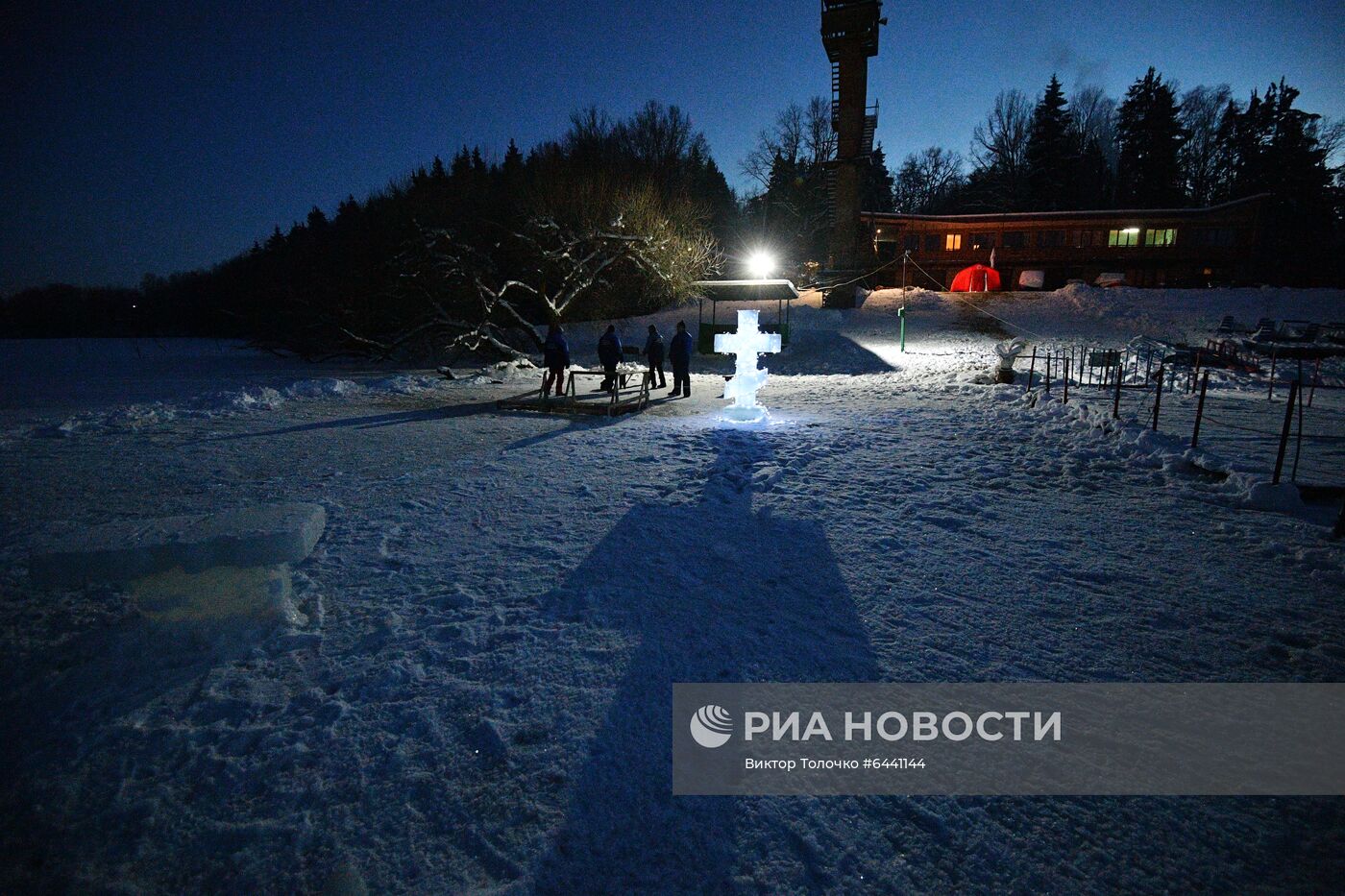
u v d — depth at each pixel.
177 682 3.24
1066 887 2.05
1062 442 8.71
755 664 3.36
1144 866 2.13
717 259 33.72
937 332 28.16
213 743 2.77
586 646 3.53
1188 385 13.52
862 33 31.03
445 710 2.97
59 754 2.71
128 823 2.35
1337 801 2.41
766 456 8.23
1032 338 25.98
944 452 8.31
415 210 28.75
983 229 41.78
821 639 3.62
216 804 2.43
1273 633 3.69
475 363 28.12
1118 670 3.30
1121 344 23.56
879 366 21.48
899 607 4.02
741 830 2.28
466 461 8.06
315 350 30.81
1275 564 4.66
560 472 7.50
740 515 5.88
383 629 3.74
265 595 3.77
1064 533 5.35
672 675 3.25
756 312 10.89
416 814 2.36
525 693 3.09
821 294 36.56
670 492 6.67
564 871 2.11
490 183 38.84
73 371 27.28
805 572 4.56
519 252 28.05
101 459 8.29
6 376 24.52
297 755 2.67
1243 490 6.17
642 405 13.26
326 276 29.88
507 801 2.41
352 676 3.26
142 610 3.60
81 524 5.65
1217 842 2.23
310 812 2.38
